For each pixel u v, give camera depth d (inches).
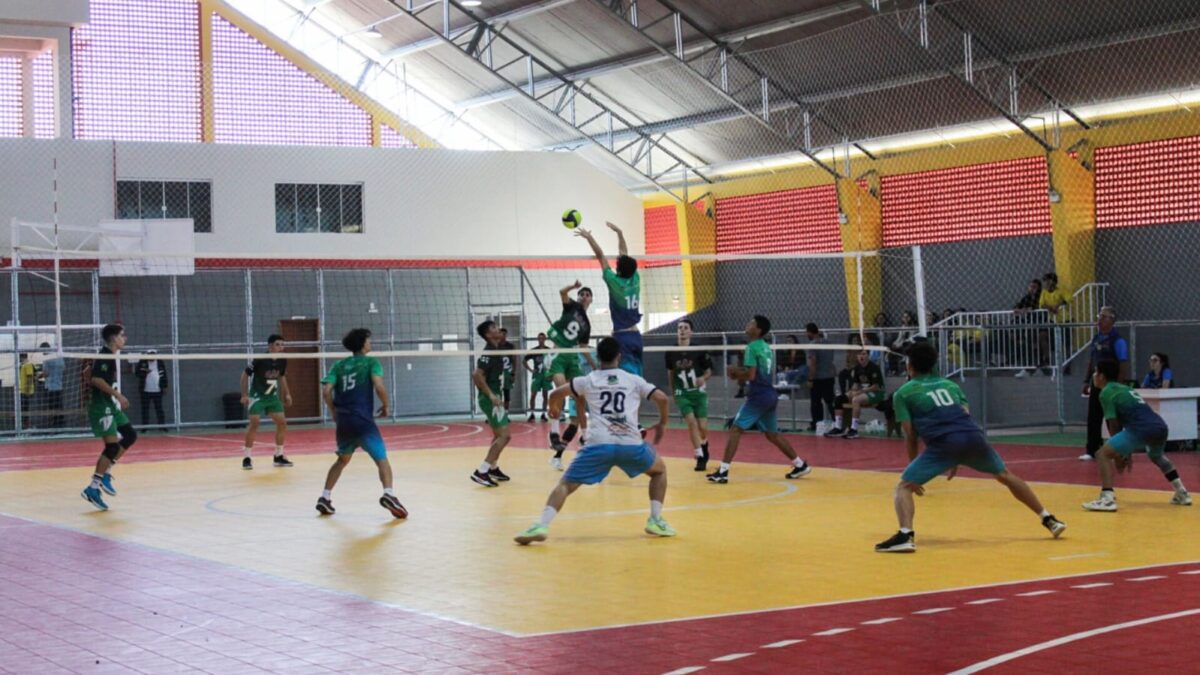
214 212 1261.1
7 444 1066.1
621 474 693.3
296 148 1294.3
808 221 1311.5
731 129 1283.2
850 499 572.7
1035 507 439.5
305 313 1288.1
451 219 1348.4
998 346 991.6
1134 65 983.0
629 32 1168.8
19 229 1186.0
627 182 1448.1
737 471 717.3
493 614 328.5
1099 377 517.7
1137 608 319.3
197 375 1246.9
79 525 529.0
